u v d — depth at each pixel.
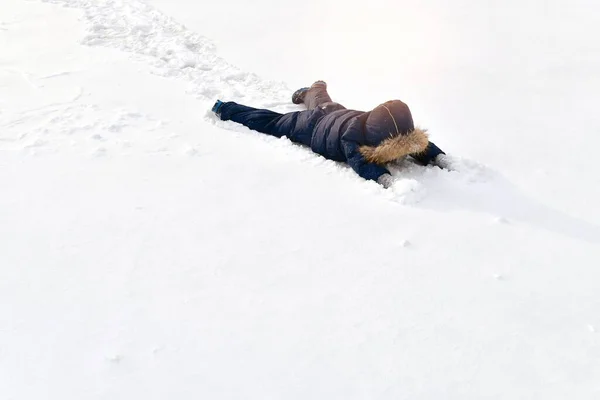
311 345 2.45
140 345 2.40
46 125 4.31
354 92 5.30
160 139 4.21
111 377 2.25
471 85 5.46
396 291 2.78
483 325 2.59
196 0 8.12
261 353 2.39
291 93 5.25
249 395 2.20
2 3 7.48
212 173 3.80
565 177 3.90
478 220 3.39
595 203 3.59
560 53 6.18
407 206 3.52
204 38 6.52
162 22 6.88
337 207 3.47
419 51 6.32
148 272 2.84
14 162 3.80
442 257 3.04
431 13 7.62
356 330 2.54
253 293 2.73
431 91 5.35
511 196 3.66
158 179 3.68
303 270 2.90
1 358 2.31
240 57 6.11
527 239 3.23
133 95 4.94
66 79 5.21
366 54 6.25
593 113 4.86
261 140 4.34
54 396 2.15
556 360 2.41
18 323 2.49
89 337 2.43
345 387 2.25
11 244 3.00
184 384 2.23
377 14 7.60
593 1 7.92
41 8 7.27
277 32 6.89
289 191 3.63
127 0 7.62
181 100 4.93
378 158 3.77
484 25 7.12
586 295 2.79
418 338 2.51
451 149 4.30
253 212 3.38
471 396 2.23
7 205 3.34
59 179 3.62
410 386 2.27
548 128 4.62
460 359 2.40
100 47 6.05
